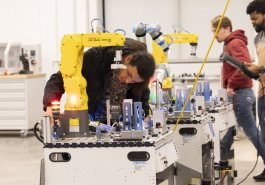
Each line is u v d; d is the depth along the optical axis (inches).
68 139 122.0
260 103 190.7
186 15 376.8
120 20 387.2
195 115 163.6
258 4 183.5
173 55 375.2
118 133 123.4
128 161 114.7
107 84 137.3
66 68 124.3
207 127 162.2
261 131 192.9
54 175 118.1
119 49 128.1
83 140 119.3
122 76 130.7
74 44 123.7
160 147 119.0
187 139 156.6
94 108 138.3
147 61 124.0
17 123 349.7
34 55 374.6
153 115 126.3
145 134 121.0
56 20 383.2
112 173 115.6
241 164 251.9
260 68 178.9
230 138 203.8
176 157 127.8
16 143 327.0
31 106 353.1
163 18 381.1
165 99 166.6
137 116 118.6
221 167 182.2
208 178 162.7
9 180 231.3
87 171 116.7
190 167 156.9
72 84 124.1
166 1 379.6
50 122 120.6
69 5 379.9
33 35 390.3
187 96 153.1
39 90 362.9
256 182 217.2
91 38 123.7
